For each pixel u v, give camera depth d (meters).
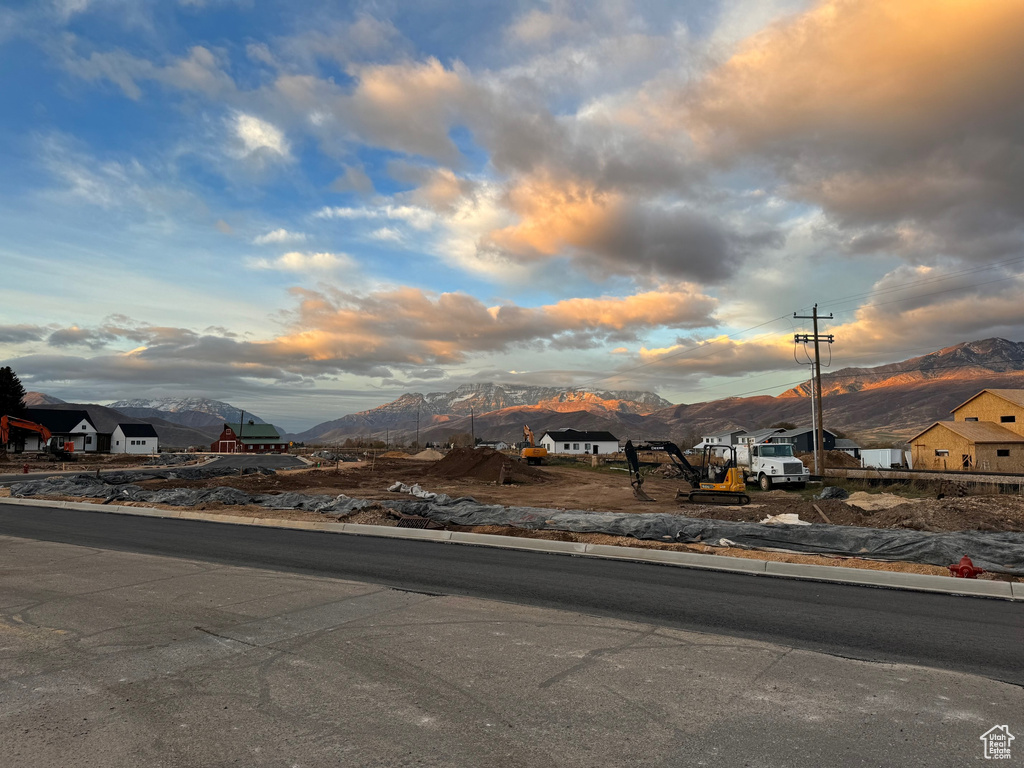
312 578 9.49
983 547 11.52
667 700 4.85
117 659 5.68
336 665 5.55
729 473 29.41
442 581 9.45
